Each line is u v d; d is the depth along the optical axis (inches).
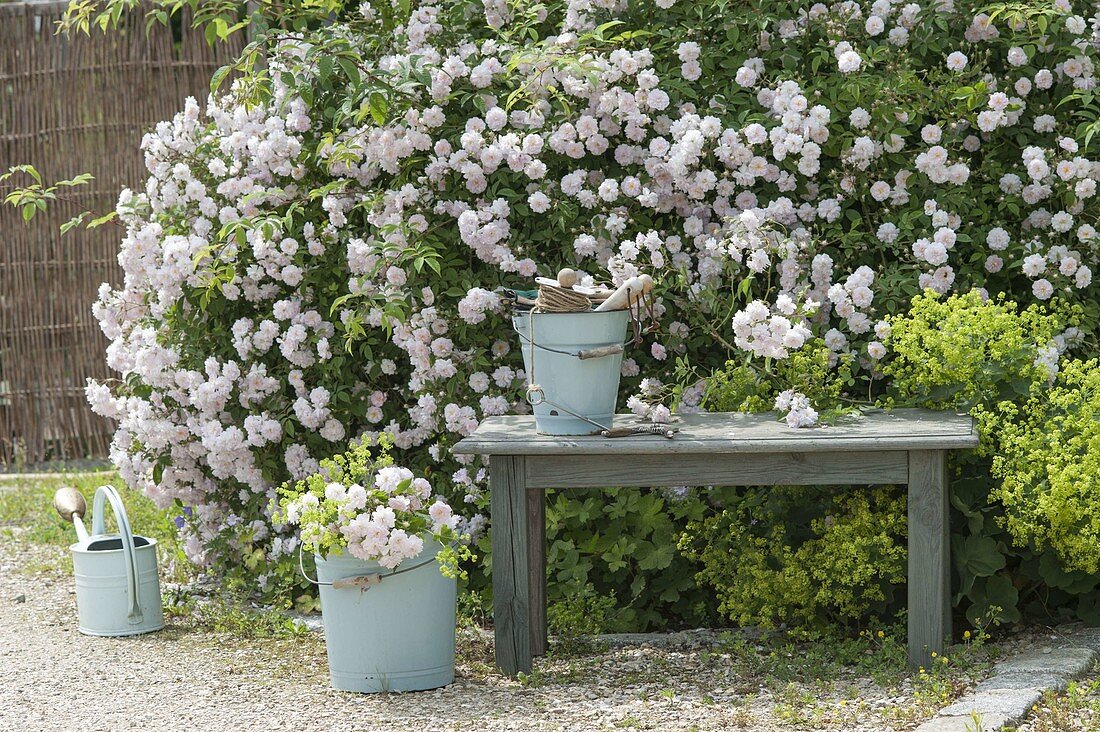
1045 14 183.5
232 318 199.5
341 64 177.3
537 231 184.7
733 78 188.4
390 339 190.2
